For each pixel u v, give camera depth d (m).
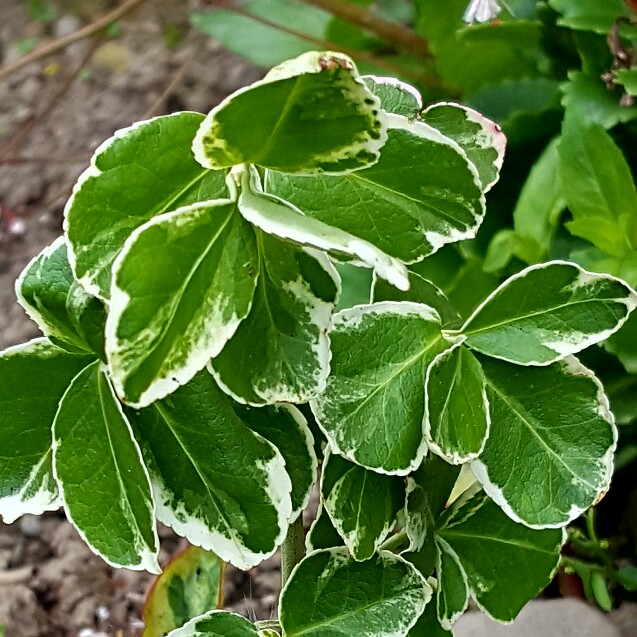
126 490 0.18
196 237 0.15
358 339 0.19
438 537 0.23
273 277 0.17
